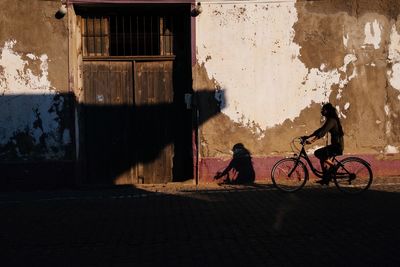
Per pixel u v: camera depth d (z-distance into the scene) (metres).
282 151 10.76
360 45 10.82
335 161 9.41
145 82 11.08
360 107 10.86
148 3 10.45
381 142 10.92
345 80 10.81
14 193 10.14
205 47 10.59
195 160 10.68
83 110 10.98
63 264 5.30
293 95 10.73
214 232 6.49
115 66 11.05
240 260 5.27
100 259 5.45
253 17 10.62
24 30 10.26
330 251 5.52
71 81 10.38
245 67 10.65
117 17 11.02
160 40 11.06
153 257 5.46
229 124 10.68
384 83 10.90
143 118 11.09
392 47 10.88
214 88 10.63
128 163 11.12
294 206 8.11
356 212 7.52
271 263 5.14
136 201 8.92
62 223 7.25
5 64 10.24
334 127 9.21
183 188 10.23
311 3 10.68
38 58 10.30
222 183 10.69
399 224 6.68
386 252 5.43
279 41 10.67
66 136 10.38
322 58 10.75
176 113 11.09
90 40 11.00
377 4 10.82
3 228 7.03
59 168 10.36
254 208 8.02
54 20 10.32
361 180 9.66
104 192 10.02
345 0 10.76
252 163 10.72
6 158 10.30
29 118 10.32
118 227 6.92
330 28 10.75
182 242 6.05
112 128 11.06
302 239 6.06
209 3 10.55
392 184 10.04
